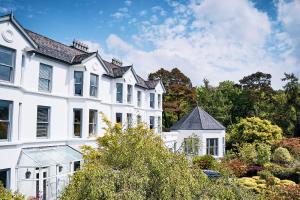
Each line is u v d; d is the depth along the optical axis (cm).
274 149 3688
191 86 6656
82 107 2489
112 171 900
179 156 1005
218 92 5903
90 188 797
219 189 890
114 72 3158
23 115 1977
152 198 820
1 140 1708
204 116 3944
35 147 2067
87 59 2514
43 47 2259
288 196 1736
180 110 5759
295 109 5212
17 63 1803
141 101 3697
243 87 6956
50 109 2256
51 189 2022
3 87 1698
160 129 3553
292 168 2769
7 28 1736
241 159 3259
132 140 1522
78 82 2525
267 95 6094
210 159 2916
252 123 4078
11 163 1747
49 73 2270
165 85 6162
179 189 828
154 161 895
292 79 5319
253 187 2256
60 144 2320
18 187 1827
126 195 779
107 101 2945
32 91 2048
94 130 2672
